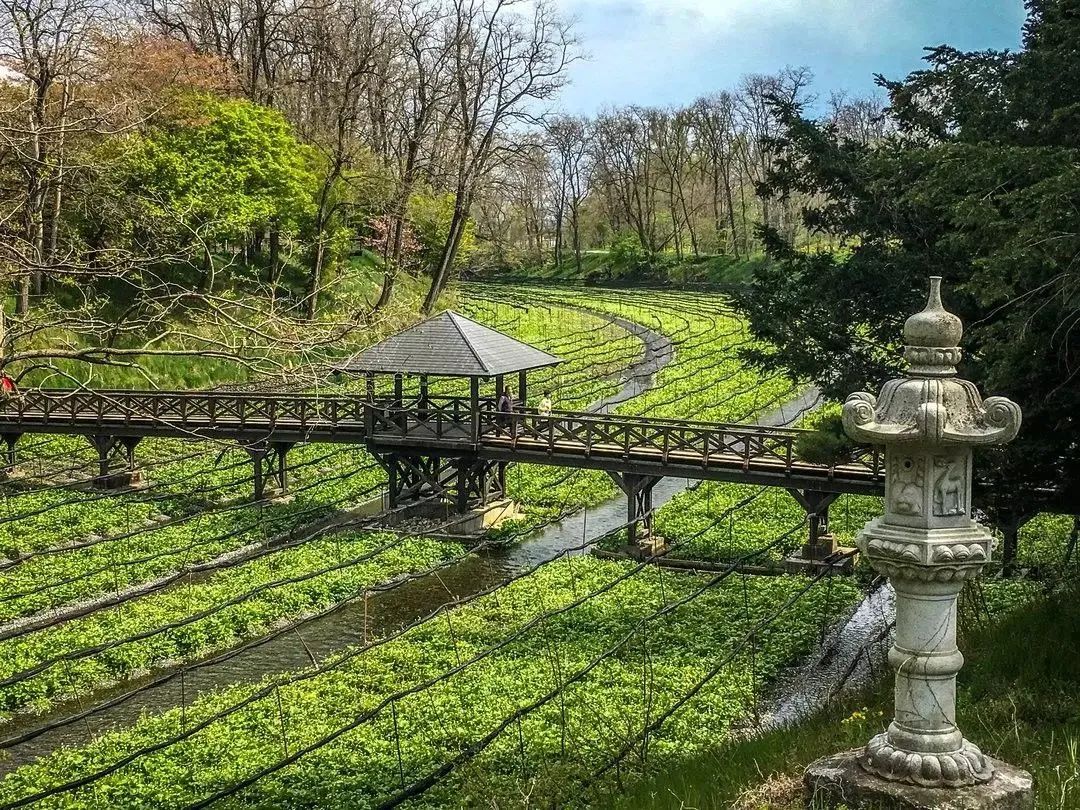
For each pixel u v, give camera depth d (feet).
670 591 80.12
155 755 54.60
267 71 173.17
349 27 165.27
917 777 23.21
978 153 49.11
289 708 60.08
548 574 85.61
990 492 54.85
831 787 24.35
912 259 64.03
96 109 61.16
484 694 60.13
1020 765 27.22
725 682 61.36
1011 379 46.55
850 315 67.77
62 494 110.01
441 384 163.43
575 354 206.69
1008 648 39.17
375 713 54.13
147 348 45.27
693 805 27.35
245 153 147.33
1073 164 44.52
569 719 55.57
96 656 69.41
